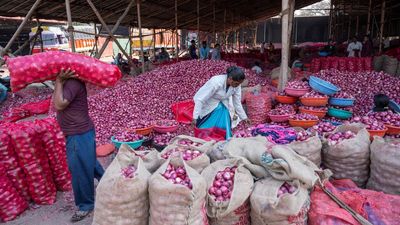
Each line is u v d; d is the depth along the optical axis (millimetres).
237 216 2412
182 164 2418
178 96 6656
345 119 5066
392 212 2484
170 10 14664
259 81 7723
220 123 4043
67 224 3182
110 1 10727
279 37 34344
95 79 2941
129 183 2227
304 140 3055
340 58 9570
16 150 3348
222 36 26953
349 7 21297
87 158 3129
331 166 3158
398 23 21969
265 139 2889
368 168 3152
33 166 3432
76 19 12266
